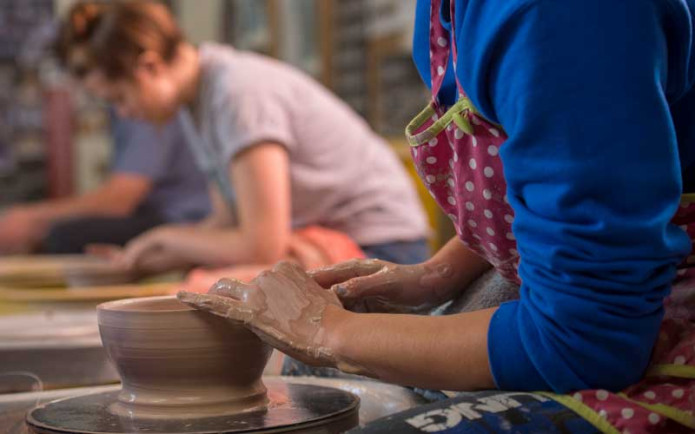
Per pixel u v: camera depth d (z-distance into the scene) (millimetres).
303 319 867
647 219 727
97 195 3988
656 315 774
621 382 777
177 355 875
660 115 727
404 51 3832
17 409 1037
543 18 719
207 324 879
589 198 726
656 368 794
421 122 924
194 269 2580
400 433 740
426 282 1047
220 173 2510
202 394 889
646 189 723
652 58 723
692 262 855
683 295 845
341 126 2420
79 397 983
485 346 792
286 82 2354
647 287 753
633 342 757
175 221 3979
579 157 721
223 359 887
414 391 1076
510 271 978
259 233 2221
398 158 3207
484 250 980
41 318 1518
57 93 5566
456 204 964
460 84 818
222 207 2783
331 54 4379
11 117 5566
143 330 875
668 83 776
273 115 2262
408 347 812
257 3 4953
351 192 2414
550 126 728
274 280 888
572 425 751
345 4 4266
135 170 3938
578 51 716
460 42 792
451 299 1096
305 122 2346
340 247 2264
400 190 2510
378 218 2434
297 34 4637
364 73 4129
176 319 874
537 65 723
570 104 719
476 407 768
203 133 2424
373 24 4051
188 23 5473
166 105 2367
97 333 1323
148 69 2301
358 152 2432
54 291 1901
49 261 2828
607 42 713
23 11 5555
